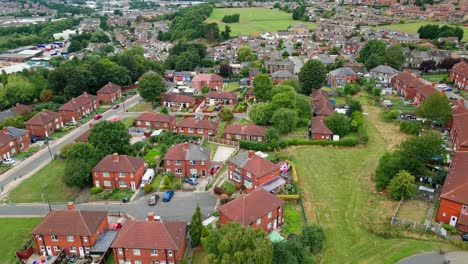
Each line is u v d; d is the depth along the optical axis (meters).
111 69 160.38
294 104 115.81
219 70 186.00
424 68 169.50
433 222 63.72
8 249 63.22
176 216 70.88
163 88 141.62
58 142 110.31
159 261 56.72
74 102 129.25
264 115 114.44
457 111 104.44
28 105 144.88
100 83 157.00
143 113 132.75
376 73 163.75
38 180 87.44
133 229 57.81
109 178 81.62
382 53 181.25
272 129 102.06
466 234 59.16
